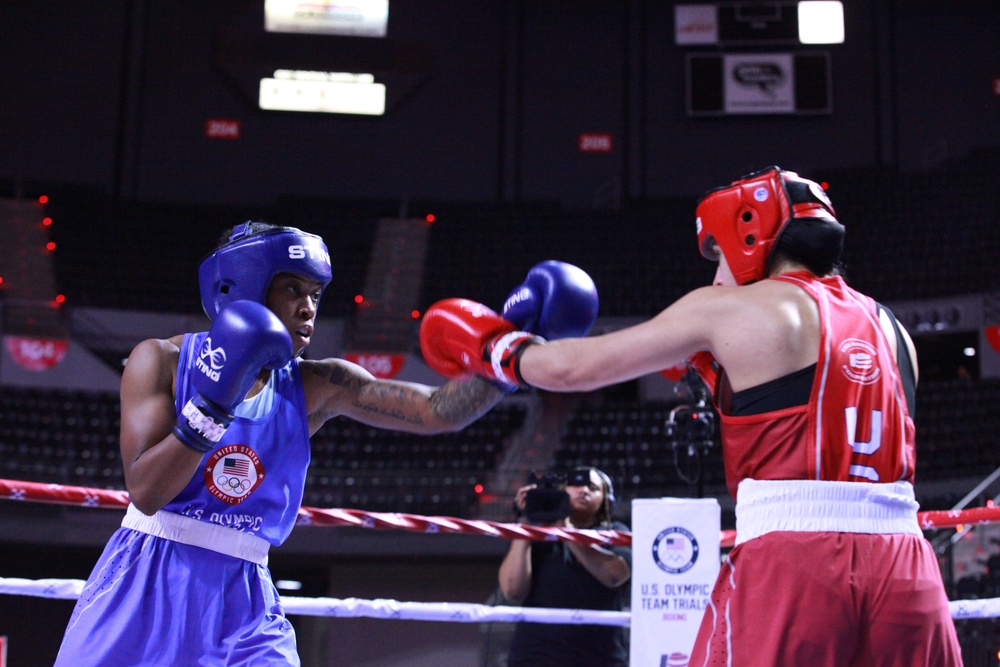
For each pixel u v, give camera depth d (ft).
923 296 39.22
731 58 48.34
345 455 34.96
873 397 4.81
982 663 18.95
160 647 4.94
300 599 8.54
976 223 42.57
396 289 43.52
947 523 8.36
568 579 10.12
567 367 5.11
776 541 4.59
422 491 31.78
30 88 46.42
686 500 9.11
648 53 49.39
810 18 48.11
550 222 47.06
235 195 47.39
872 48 48.32
